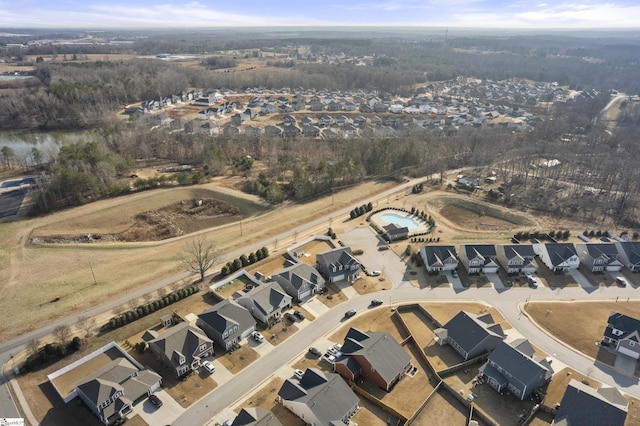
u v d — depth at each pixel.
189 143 177.12
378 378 64.50
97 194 134.38
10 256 100.19
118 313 79.88
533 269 96.00
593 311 84.00
